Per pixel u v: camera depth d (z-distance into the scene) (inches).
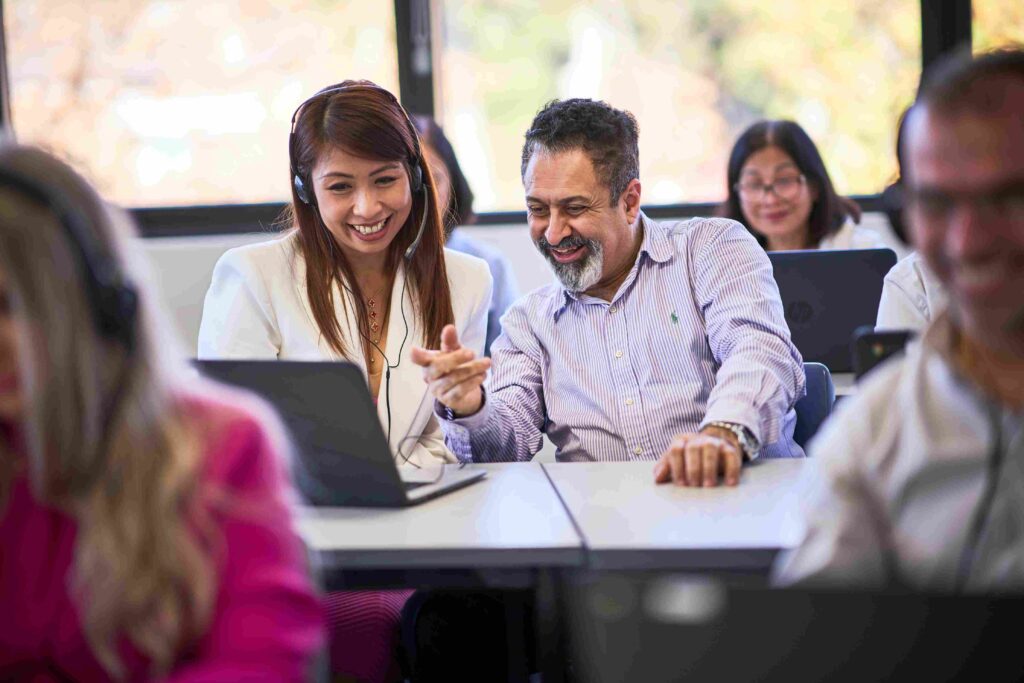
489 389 87.4
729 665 30.6
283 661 35.1
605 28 161.6
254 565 36.1
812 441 82.0
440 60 162.6
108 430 35.3
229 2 159.3
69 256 33.4
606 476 69.9
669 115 162.7
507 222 162.9
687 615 30.8
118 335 35.3
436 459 81.4
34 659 36.1
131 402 35.5
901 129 82.3
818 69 160.9
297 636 36.0
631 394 84.8
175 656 36.2
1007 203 36.7
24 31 160.2
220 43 160.1
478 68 162.9
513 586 54.0
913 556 40.5
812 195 136.1
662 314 85.4
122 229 37.0
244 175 162.1
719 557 51.9
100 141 161.6
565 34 162.1
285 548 37.2
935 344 40.6
